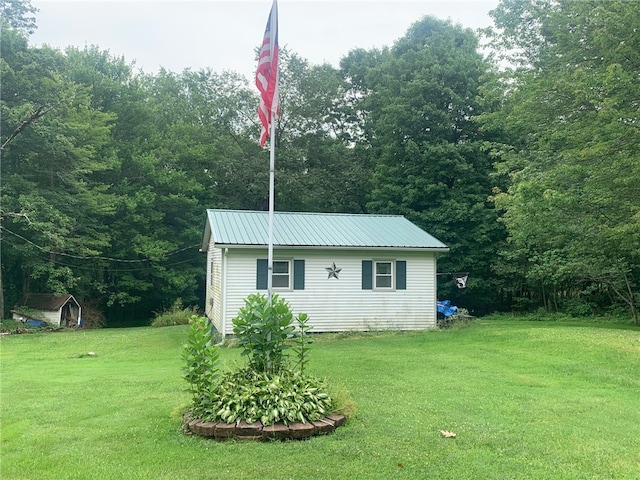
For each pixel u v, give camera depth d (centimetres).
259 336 542
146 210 2705
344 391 605
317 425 479
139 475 385
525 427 507
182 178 2852
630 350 978
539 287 2523
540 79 1399
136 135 2948
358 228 1691
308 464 403
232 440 462
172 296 2823
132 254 2722
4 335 1667
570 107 1380
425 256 1620
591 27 1312
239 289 1447
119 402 626
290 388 510
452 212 2395
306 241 1502
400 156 2622
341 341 1329
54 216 2064
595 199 1302
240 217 1658
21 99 2061
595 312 2219
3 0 2242
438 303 2005
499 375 806
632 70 1239
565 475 384
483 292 2591
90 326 2475
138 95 2948
